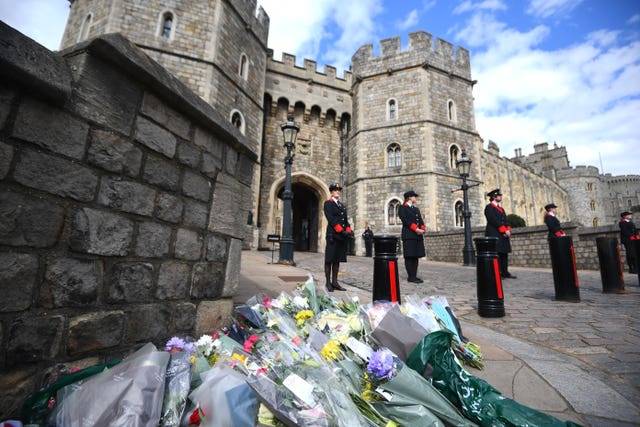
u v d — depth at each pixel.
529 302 4.45
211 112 2.33
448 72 18.84
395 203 17.77
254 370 1.45
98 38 1.45
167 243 1.92
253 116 16.39
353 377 1.53
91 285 1.48
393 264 3.08
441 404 1.37
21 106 1.23
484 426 1.34
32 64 1.20
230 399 1.19
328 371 1.47
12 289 1.18
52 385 1.19
